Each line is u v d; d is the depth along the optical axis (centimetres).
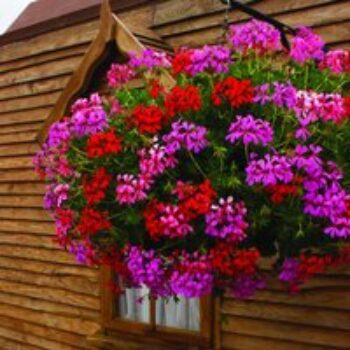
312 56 255
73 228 273
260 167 216
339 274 361
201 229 232
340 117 225
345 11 360
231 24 406
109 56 418
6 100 571
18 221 571
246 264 225
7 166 573
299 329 379
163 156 232
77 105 269
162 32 446
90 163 259
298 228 227
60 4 625
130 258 245
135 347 451
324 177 220
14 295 584
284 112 231
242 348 404
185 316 433
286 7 384
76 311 518
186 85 250
